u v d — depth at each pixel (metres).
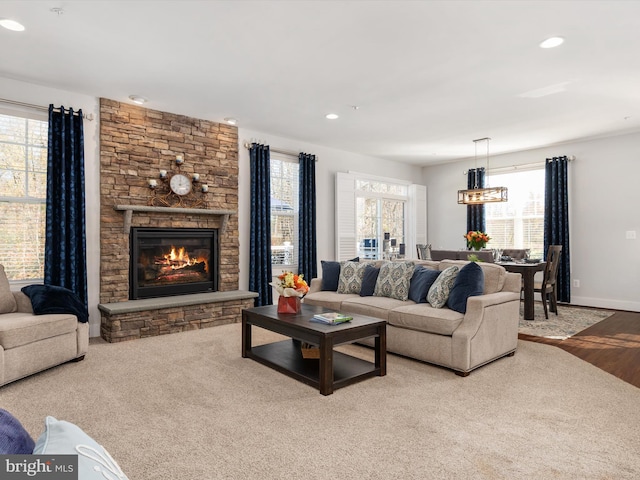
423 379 3.09
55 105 4.16
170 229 4.93
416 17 2.80
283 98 4.44
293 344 3.88
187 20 2.85
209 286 5.29
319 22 2.88
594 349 3.92
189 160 5.09
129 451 2.04
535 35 3.05
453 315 3.30
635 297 5.91
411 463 1.94
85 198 4.30
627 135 5.97
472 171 7.69
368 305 3.88
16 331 2.95
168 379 3.07
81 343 3.49
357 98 4.44
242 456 2.00
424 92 4.25
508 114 5.01
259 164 5.72
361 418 2.42
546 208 6.67
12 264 4.04
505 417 2.44
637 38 3.10
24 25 2.91
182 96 4.38
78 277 4.25
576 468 1.90
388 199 7.96
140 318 4.30
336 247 6.74
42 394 2.78
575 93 4.29
